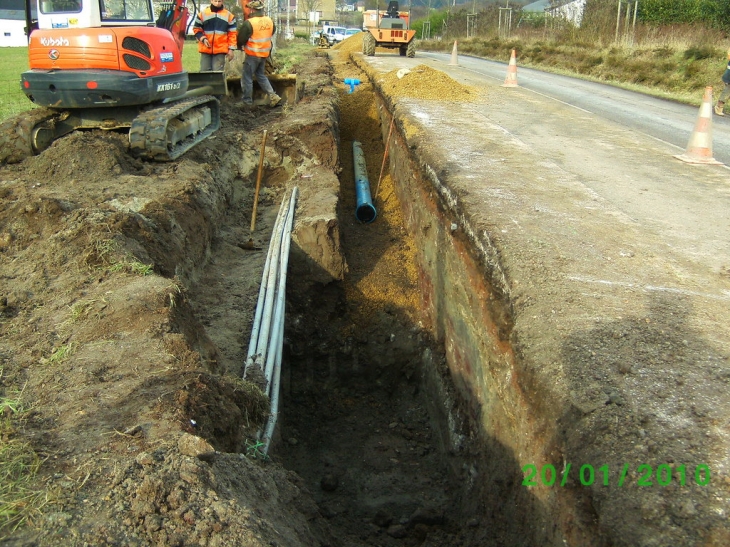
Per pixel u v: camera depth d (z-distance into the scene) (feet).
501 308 15.75
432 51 142.31
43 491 9.25
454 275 20.76
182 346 13.88
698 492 9.11
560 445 11.29
